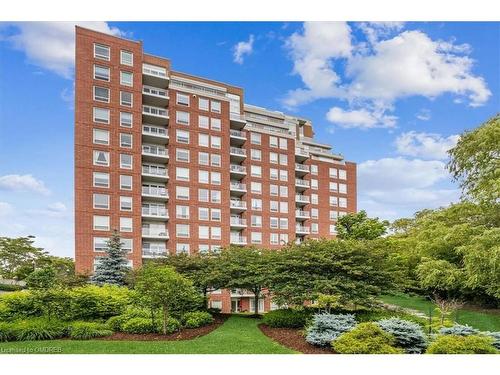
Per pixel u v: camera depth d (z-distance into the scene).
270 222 59.72
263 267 27.41
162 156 48.94
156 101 50.41
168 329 19.47
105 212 43.62
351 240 25.56
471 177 22.45
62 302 19.77
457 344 12.98
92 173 43.47
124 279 32.69
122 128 45.66
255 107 67.88
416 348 14.59
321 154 73.31
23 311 19.27
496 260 18.30
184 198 50.50
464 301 30.25
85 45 44.59
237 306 52.44
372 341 14.03
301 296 22.72
